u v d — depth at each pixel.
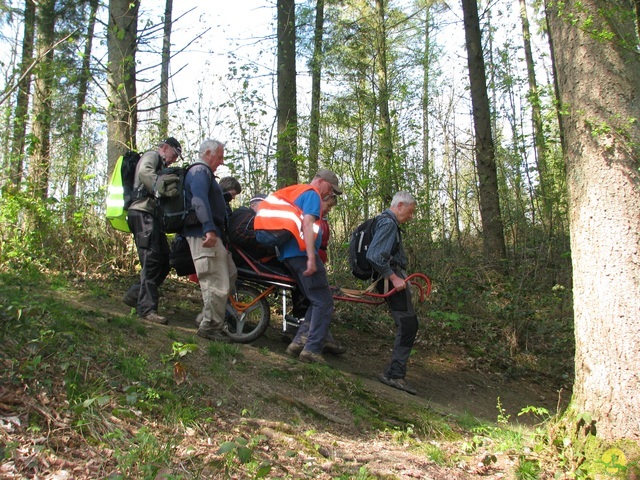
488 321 7.87
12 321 4.15
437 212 10.11
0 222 6.75
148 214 5.55
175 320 6.02
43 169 7.59
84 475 2.96
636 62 4.42
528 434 4.81
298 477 3.44
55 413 3.40
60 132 8.09
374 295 5.68
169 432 3.59
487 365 7.01
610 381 4.20
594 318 4.34
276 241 5.31
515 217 10.38
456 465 4.14
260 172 8.61
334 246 8.66
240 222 5.78
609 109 4.39
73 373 3.82
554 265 9.55
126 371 4.10
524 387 6.73
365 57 9.80
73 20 9.84
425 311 7.89
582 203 4.50
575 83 4.57
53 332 4.17
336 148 8.97
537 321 8.03
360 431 4.50
